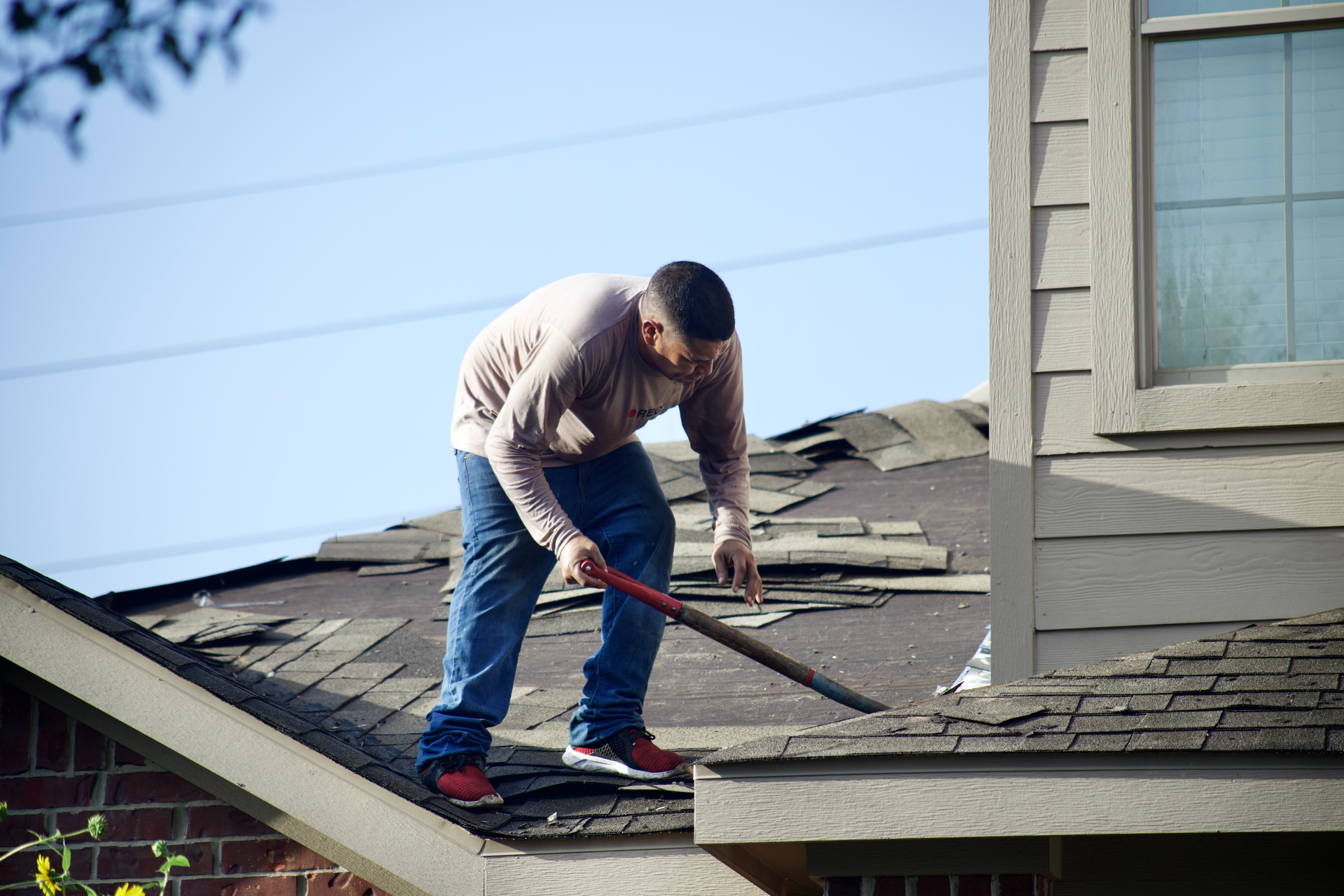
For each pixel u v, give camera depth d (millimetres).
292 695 12211
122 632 10805
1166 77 9852
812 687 9539
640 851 9234
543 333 9727
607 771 10125
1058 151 9695
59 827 10883
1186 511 9258
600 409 9914
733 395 10484
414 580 16734
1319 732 7223
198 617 15039
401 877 9578
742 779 7996
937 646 12516
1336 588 9047
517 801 9969
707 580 15039
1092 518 9344
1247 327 9594
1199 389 9297
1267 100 9727
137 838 10797
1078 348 9516
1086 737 7578
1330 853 8797
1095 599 9250
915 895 8219
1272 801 7242
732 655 12898
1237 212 9688
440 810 9641
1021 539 9367
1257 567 9141
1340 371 9375
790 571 15250
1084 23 9758
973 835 7633
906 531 16266
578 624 14344
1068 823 7508
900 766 7789
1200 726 7492
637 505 10672
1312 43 9695
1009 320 9594
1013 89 9750
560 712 11695
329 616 15188
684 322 9156
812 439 20516
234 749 10125
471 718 10023
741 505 10828
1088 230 9594
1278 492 9195
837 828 7805
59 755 11000
